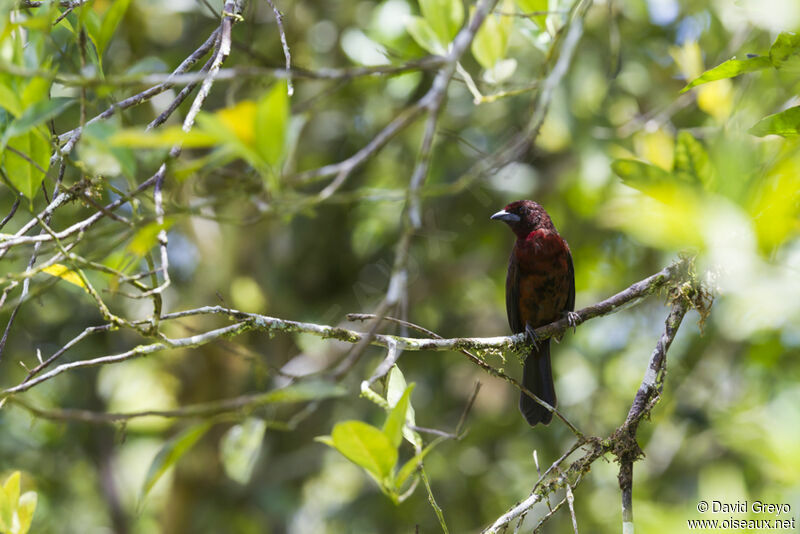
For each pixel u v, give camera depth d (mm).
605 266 13516
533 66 12602
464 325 15219
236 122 3320
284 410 15320
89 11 4660
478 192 10867
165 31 14133
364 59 11695
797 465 6094
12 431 14594
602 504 13039
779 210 3445
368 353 14961
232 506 15633
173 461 3840
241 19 5598
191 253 16062
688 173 4047
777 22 3885
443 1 6766
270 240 15414
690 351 12844
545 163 14055
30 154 4551
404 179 13969
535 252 9664
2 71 3758
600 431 13375
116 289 4641
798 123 4484
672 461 12359
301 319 15359
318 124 14523
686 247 3641
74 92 6289
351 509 15219
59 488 15703
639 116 12234
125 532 16000
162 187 4996
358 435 4094
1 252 4906
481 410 14672
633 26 13070
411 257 14633
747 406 11195
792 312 7914
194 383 15812
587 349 13570
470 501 14109
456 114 13477
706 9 12156
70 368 5008
